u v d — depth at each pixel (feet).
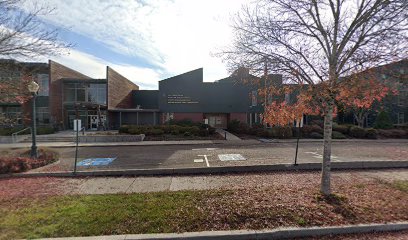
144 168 28.43
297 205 14.76
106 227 12.62
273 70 16.97
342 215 13.60
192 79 92.63
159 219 13.33
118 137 61.57
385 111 80.74
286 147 48.26
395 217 13.50
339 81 14.88
